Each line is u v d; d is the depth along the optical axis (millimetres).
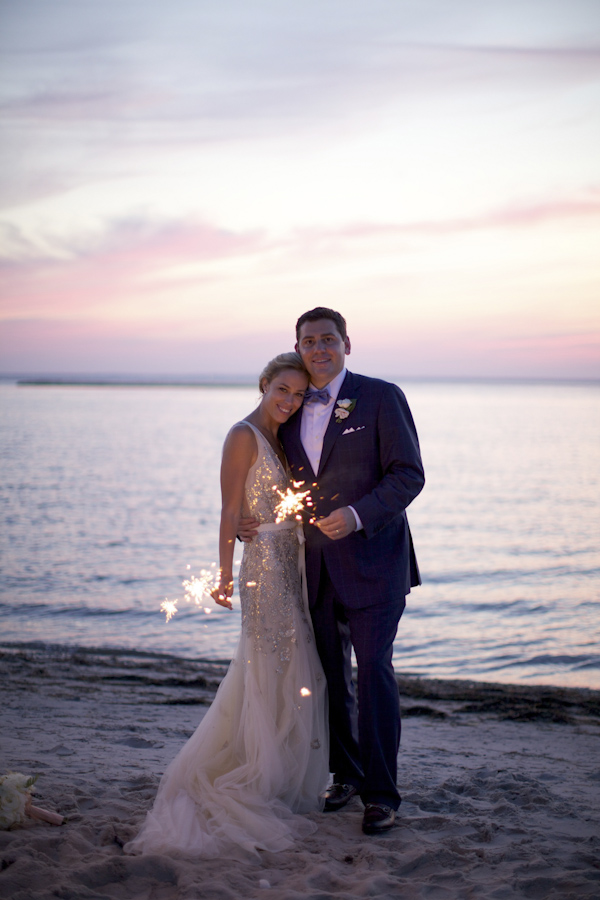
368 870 2748
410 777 4148
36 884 2525
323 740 3520
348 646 3662
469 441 59406
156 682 7715
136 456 44188
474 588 14938
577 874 2650
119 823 3096
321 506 3502
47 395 167500
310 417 3572
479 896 2514
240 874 2656
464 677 9344
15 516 22891
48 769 3941
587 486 33906
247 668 3439
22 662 8586
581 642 11000
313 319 3559
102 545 18562
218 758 3424
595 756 5188
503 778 4094
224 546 3496
